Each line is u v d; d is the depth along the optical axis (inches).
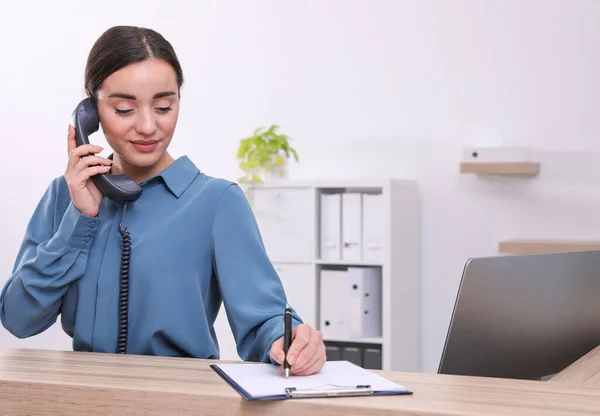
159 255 59.7
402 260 155.9
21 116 196.7
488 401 41.0
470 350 56.9
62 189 64.1
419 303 163.5
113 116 58.9
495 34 158.4
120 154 60.3
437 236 162.7
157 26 185.3
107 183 59.4
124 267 59.4
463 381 46.5
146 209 61.5
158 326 59.1
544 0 154.6
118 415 43.9
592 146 151.7
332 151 171.2
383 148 166.9
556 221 154.1
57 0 193.6
